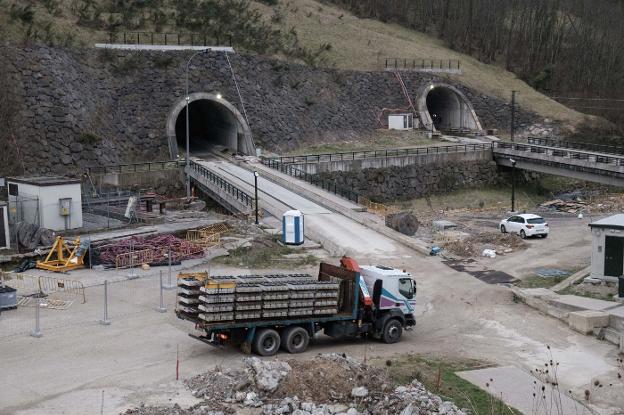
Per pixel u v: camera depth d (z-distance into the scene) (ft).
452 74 324.19
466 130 305.94
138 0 288.92
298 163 220.23
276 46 293.84
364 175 234.38
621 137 310.65
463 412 68.69
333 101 279.69
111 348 85.35
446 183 250.57
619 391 78.23
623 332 95.66
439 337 96.73
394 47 344.90
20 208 144.77
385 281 92.79
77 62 224.74
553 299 109.29
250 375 72.54
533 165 248.32
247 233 152.56
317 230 152.87
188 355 83.71
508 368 83.56
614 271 116.88
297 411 65.77
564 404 73.10
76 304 103.14
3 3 234.38
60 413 66.64
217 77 248.73
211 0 314.35
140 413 65.10
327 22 354.33
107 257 126.11
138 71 235.20
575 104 360.69
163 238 138.72
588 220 189.78
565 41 404.36
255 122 245.04
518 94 328.08
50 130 198.49
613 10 440.04
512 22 404.16
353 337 95.61
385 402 68.95
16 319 95.71
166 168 208.74
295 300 85.35
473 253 142.20
